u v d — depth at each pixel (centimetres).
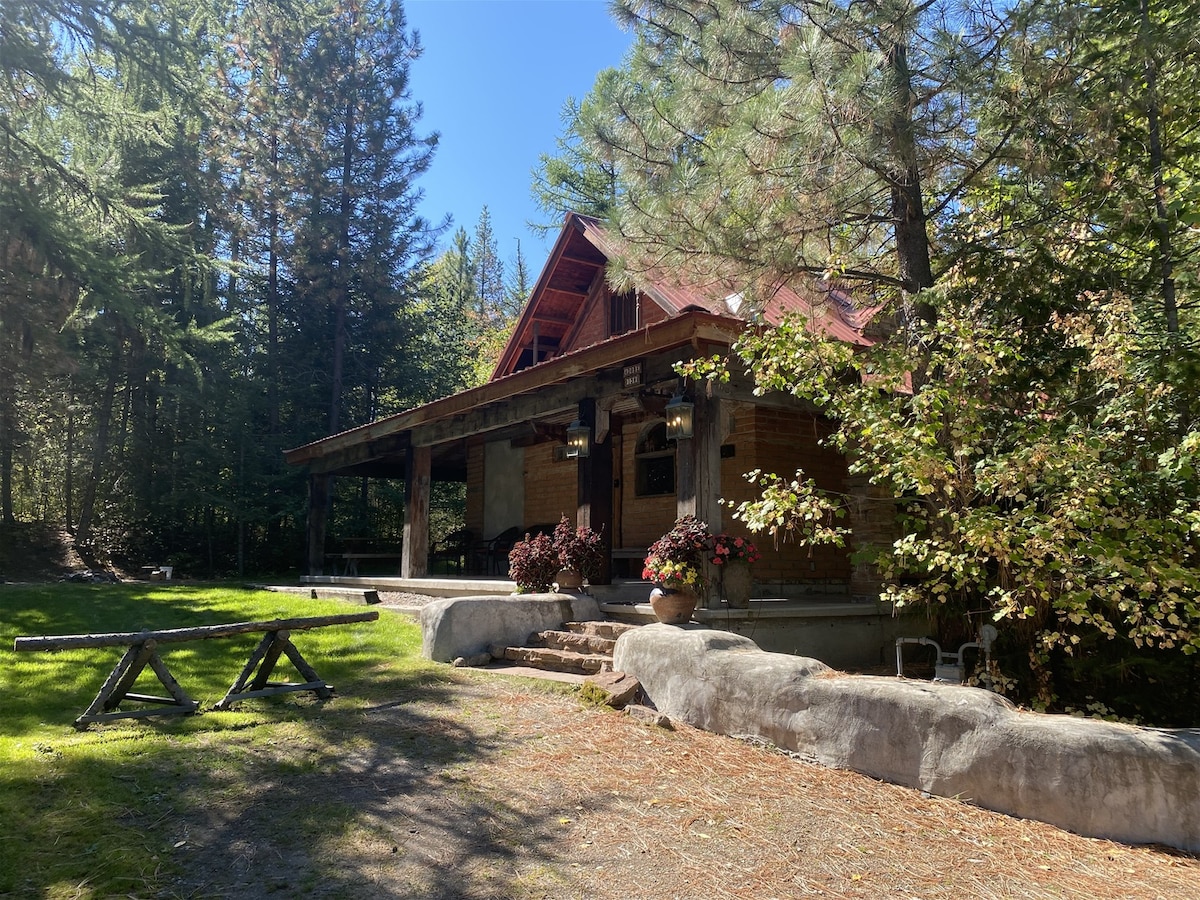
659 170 796
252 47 2488
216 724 539
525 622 804
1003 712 446
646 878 339
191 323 1652
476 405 1070
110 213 1414
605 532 923
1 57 1145
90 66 1289
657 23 824
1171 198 705
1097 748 400
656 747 515
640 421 1320
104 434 1980
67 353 1471
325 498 1638
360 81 2572
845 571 1147
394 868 344
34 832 356
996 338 626
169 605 1080
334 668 726
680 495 800
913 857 366
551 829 388
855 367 642
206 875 332
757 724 531
